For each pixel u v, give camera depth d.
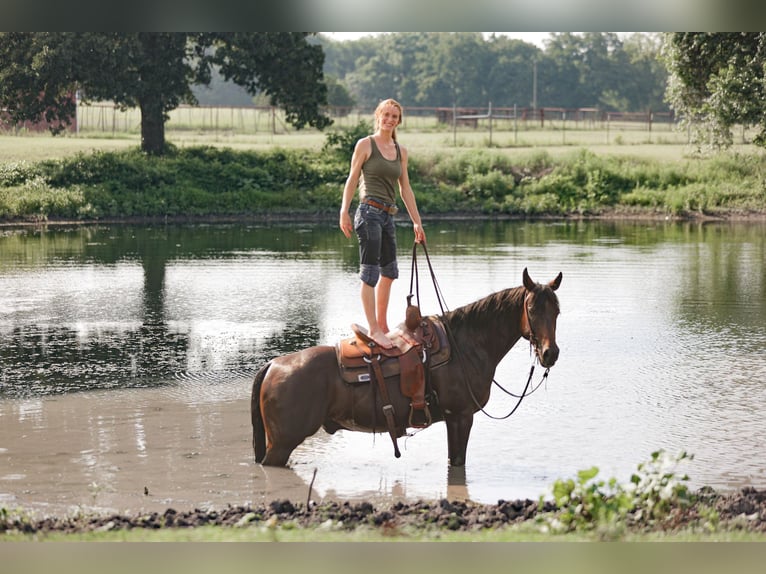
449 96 140.25
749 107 40.31
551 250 30.75
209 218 43.91
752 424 11.54
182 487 9.20
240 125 84.25
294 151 52.91
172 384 13.62
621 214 45.50
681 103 45.06
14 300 21.19
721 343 16.47
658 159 52.78
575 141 64.25
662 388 13.38
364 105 143.75
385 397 9.13
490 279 23.69
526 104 138.88
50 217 41.72
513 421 11.72
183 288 22.94
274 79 52.19
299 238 35.56
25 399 12.73
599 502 7.76
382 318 9.49
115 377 14.04
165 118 52.00
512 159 51.38
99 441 10.80
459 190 47.59
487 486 9.32
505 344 9.54
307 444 10.75
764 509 8.26
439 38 151.50
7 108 51.69
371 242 9.30
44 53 47.59
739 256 29.23
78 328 17.98
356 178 9.31
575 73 139.88
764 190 46.50
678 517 7.91
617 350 15.95
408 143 61.44
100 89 50.44
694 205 45.22
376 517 8.01
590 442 10.84
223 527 7.80
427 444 10.77
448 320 9.59
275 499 8.88
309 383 9.22
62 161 46.78
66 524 7.96
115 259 28.56
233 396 12.95
